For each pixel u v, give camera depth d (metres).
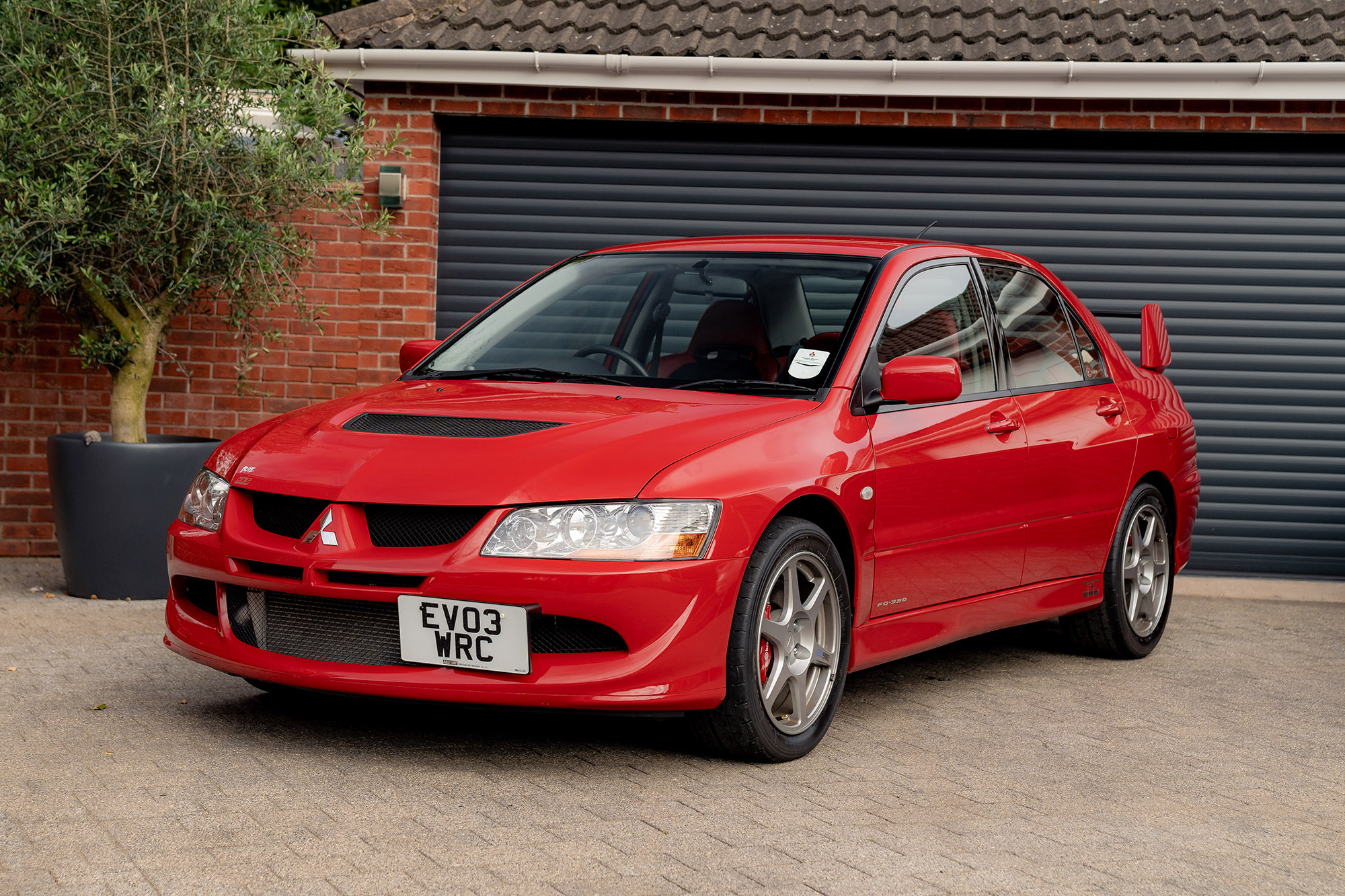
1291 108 8.04
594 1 8.90
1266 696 5.34
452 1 8.82
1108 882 3.18
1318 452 8.30
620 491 3.77
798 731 4.18
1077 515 5.50
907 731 4.61
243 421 8.36
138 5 6.69
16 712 4.46
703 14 8.64
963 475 4.79
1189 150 8.30
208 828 3.36
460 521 3.77
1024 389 5.34
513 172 8.59
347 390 8.42
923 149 8.45
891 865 3.24
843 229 8.52
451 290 8.66
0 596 6.82
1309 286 8.26
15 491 8.17
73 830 3.33
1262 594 8.00
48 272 6.57
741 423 4.12
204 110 6.68
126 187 6.64
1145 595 6.10
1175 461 6.23
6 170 6.43
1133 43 8.23
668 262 5.19
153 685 4.90
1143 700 5.23
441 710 4.64
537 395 4.45
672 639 3.74
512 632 3.67
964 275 5.29
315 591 3.83
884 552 4.45
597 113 8.38
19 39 6.57
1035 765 4.22
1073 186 8.39
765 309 4.78
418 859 3.18
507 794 3.72
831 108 8.27
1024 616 5.30
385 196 8.31
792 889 3.06
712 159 8.53
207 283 7.16
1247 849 3.46
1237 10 8.57
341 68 8.17
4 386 8.14
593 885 3.05
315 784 3.76
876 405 4.50
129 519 6.71
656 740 4.34
